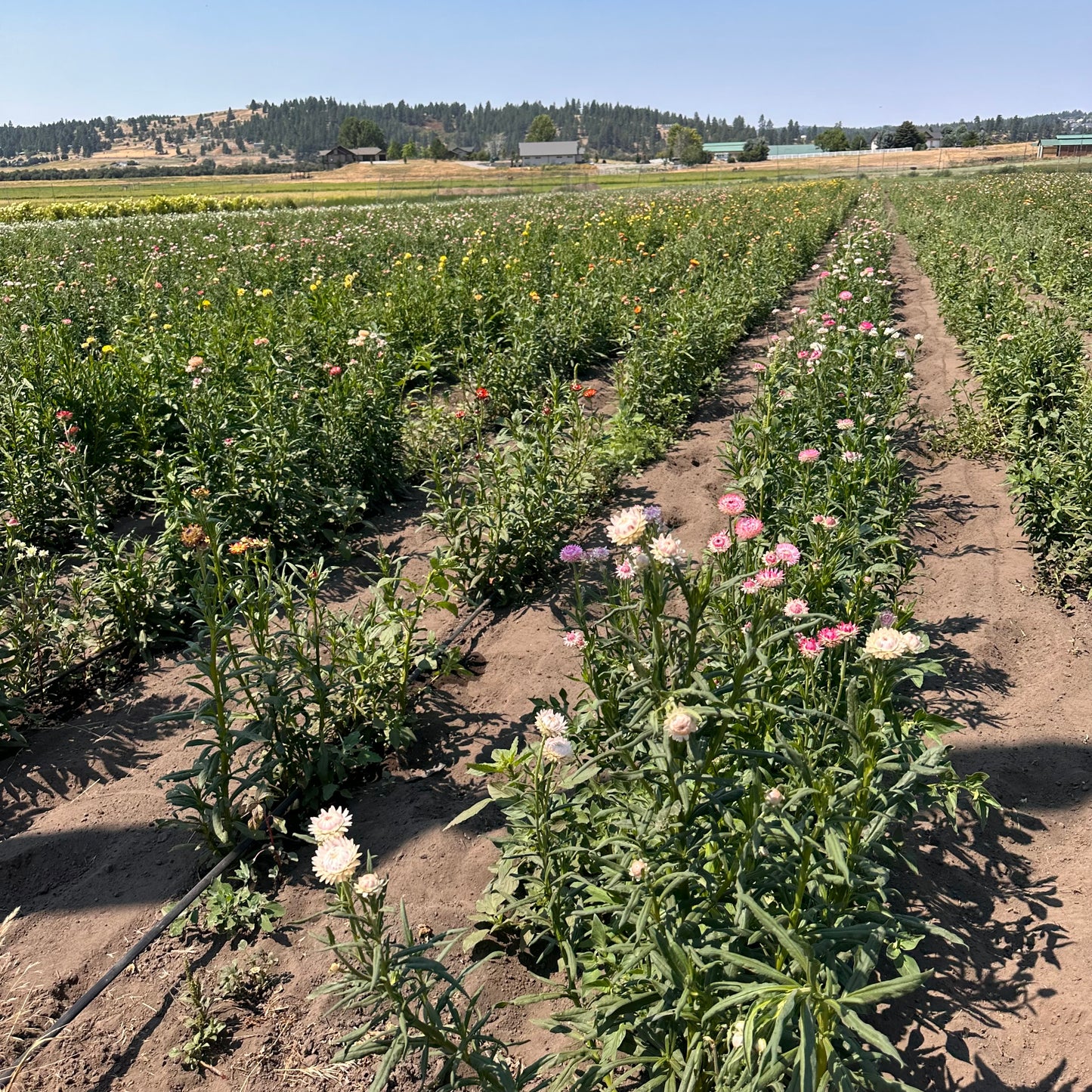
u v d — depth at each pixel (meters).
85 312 11.04
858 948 2.27
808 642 2.88
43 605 4.86
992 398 7.79
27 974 3.06
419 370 8.50
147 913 3.29
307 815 3.71
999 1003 2.73
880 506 5.20
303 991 2.95
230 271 13.70
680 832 2.22
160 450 6.13
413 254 15.48
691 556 5.73
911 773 2.39
